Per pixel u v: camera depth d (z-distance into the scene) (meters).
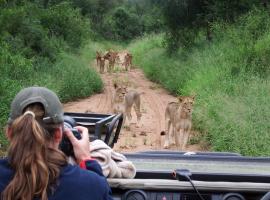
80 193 2.39
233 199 3.24
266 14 17.48
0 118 10.07
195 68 17.17
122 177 3.42
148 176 3.50
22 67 14.95
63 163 2.43
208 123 10.70
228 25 18.80
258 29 17.03
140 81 23.73
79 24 29.80
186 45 22.12
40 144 2.34
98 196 2.43
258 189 3.29
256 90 11.28
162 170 3.54
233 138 9.38
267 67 13.41
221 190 3.28
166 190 3.27
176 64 20.09
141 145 10.80
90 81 19.64
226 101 11.07
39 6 25.89
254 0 19.38
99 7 55.59
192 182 3.27
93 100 17.59
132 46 45.41
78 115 4.77
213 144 9.93
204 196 3.26
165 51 25.17
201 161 4.12
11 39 17.50
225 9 20.12
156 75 23.38
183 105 10.23
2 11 18.36
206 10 21.81
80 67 20.92
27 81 14.45
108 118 4.30
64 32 26.73
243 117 9.96
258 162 4.11
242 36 16.83
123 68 31.41
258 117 9.77
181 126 10.25
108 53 29.33
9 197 2.29
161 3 23.27
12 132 2.40
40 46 19.12
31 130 2.35
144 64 28.67
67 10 27.50
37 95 2.47
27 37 18.61
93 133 4.40
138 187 3.28
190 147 10.45
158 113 14.88
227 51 16.23
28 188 2.29
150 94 18.91
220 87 12.92
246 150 8.79
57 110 2.50
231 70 14.23
